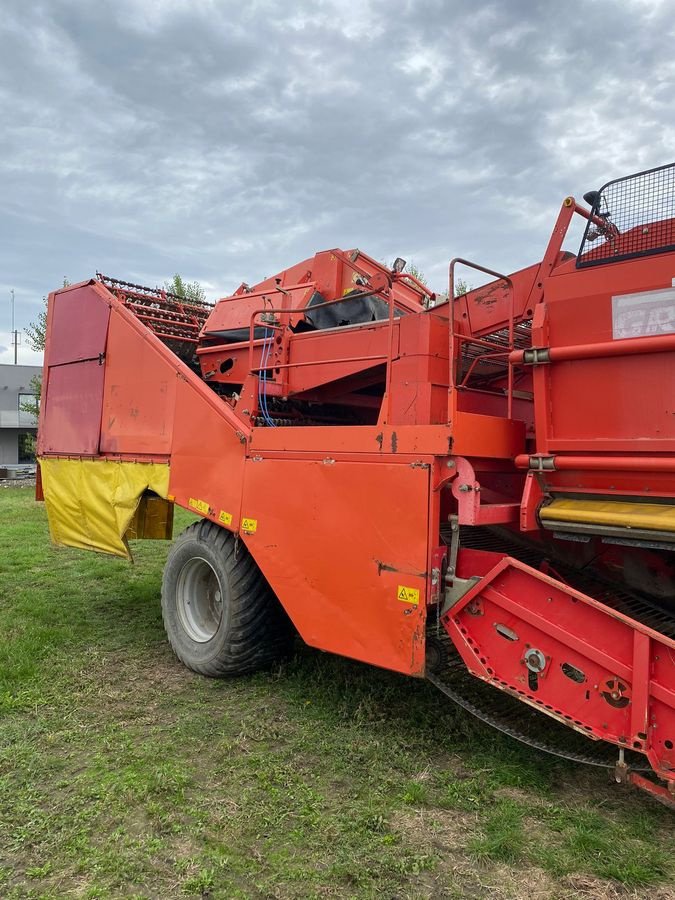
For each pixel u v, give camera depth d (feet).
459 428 10.96
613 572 12.44
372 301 16.31
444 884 8.09
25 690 13.83
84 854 8.52
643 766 9.70
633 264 9.62
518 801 9.93
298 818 9.40
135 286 20.47
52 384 20.70
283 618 14.97
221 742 11.70
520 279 12.88
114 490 17.74
